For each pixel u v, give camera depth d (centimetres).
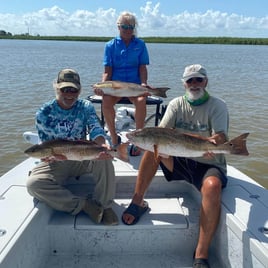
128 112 415
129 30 336
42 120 223
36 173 218
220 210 206
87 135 251
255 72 1712
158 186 263
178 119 236
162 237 221
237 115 707
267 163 468
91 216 218
